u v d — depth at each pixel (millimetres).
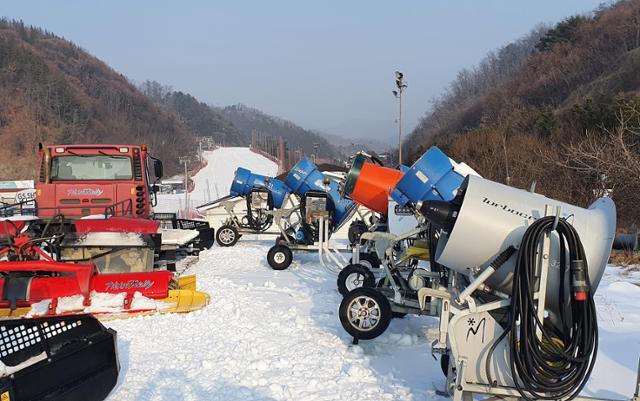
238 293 8281
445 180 6586
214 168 100250
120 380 4801
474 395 4559
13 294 6043
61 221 7566
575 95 59438
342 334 6434
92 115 116750
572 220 4129
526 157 20469
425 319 7398
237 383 4801
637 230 12703
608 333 6012
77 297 6312
